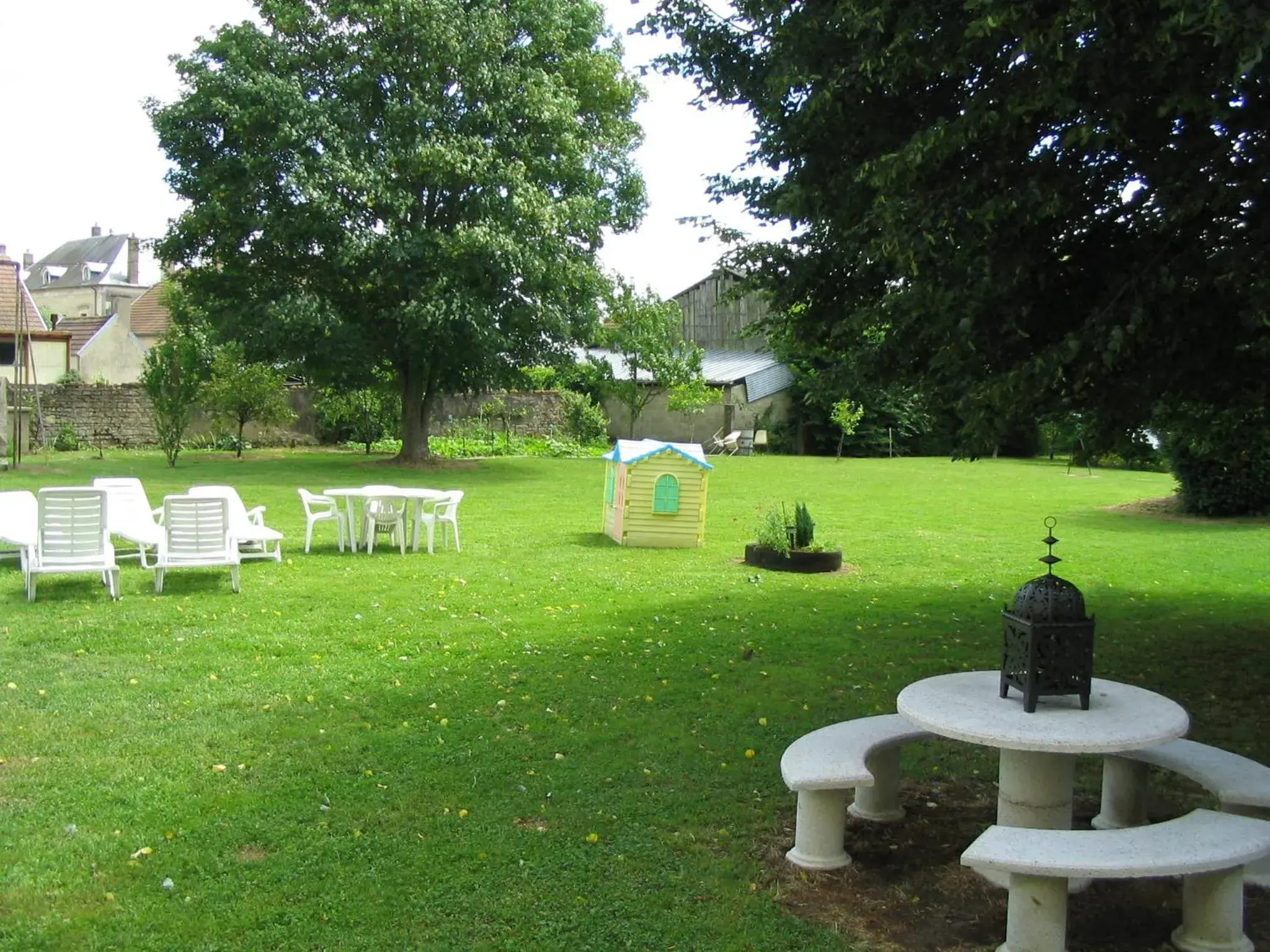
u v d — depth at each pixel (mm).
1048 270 5273
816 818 4227
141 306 55156
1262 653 7957
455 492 12664
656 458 13297
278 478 21156
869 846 4551
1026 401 5152
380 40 22312
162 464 24172
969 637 8367
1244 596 10508
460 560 11930
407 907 3824
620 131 26188
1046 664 4008
